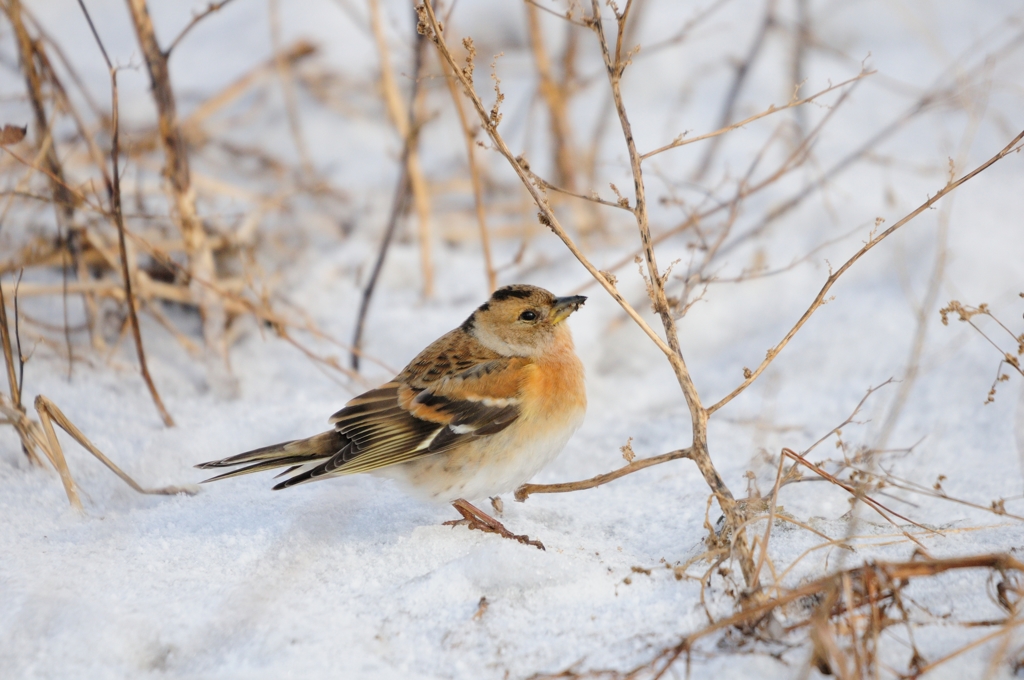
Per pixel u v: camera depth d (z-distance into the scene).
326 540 7.93
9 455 9.39
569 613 6.84
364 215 14.87
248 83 15.83
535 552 7.53
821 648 5.66
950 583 6.95
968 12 18.31
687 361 12.88
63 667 6.15
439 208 15.28
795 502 8.63
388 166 15.57
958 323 11.92
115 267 11.79
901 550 7.56
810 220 14.40
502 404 8.40
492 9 17.23
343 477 9.45
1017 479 8.84
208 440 10.07
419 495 8.51
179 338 11.95
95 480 9.14
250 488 9.05
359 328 12.26
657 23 18.00
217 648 6.39
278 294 12.98
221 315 11.62
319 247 14.33
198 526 8.19
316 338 12.73
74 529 8.20
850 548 7.30
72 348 11.60
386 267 14.06
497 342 8.74
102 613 6.60
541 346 8.75
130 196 13.05
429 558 7.69
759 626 6.27
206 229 13.16
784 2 17.92
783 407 11.15
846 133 16.19
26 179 10.80
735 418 10.95
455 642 6.51
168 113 11.49
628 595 7.06
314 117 16.23
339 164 15.57
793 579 7.07
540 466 8.64
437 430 8.37
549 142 15.17
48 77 11.50
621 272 13.62
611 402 12.00
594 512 8.86
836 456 9.71
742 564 6.80
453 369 8.58
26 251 12.10
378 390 8.66
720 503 7.06
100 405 10.72
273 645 6.42
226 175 14.98
